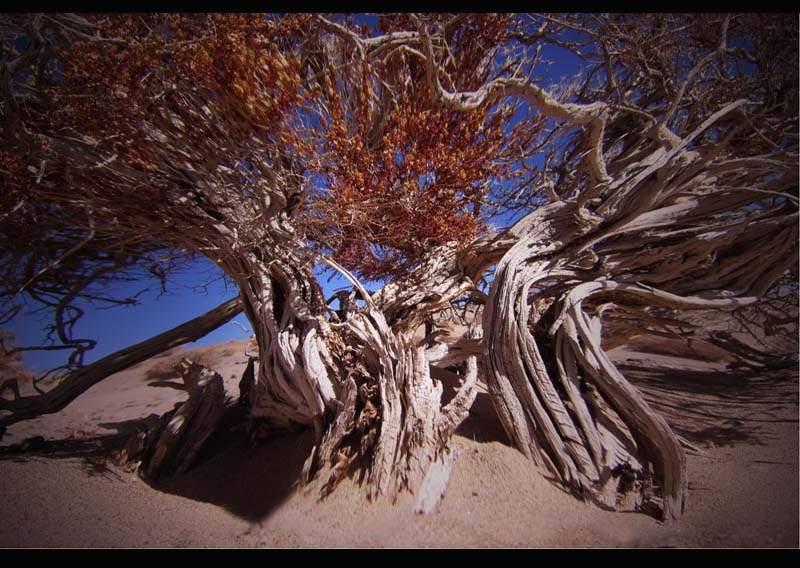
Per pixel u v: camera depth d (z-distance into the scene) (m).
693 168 5.73
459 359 6.52
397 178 5.46
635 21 6.57
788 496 3.72
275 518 3.71
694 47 7.34
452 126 5.31
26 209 6.28
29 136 5.11
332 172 5.25
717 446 5.29
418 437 4.14
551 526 3.40
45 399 7.33
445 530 3.33
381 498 3.75
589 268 6.34
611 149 8.37
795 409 6.41
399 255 7.71
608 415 4.67
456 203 6.07
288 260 6.27
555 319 5.86
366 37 6.40
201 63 4.32
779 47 6.96
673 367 11.27
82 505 4.41
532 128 6.00
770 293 8.46
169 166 5.85
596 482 3.98
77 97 4.68
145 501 4.58
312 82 5.79
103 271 7.70
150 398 12.99
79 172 5.52
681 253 6.11
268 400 5.68
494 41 6.14
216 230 6.16
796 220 5.86
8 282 7.14
